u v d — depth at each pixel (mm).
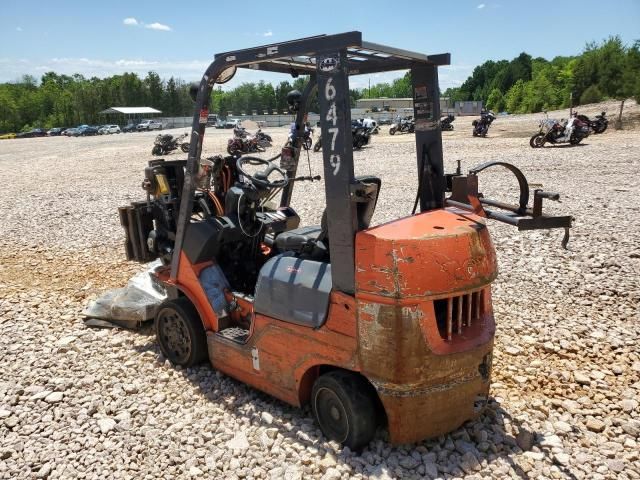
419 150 3658
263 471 3098
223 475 3086
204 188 4219
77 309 5766
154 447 3357
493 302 5484
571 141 18938
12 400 3914
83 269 7270
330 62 2832
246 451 3264
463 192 3535
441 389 2986
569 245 7051
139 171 18562
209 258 4203
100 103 88312
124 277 6863
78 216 10711
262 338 3574
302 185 13477
